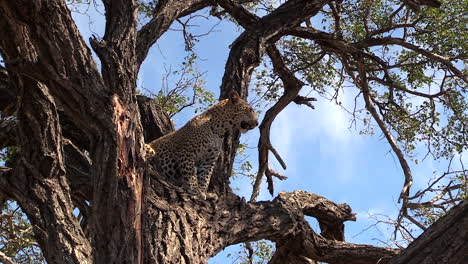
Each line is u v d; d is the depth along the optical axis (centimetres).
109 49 571
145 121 873
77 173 710
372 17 1117
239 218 721
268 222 745
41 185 627
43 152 620
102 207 557
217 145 812
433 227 477
